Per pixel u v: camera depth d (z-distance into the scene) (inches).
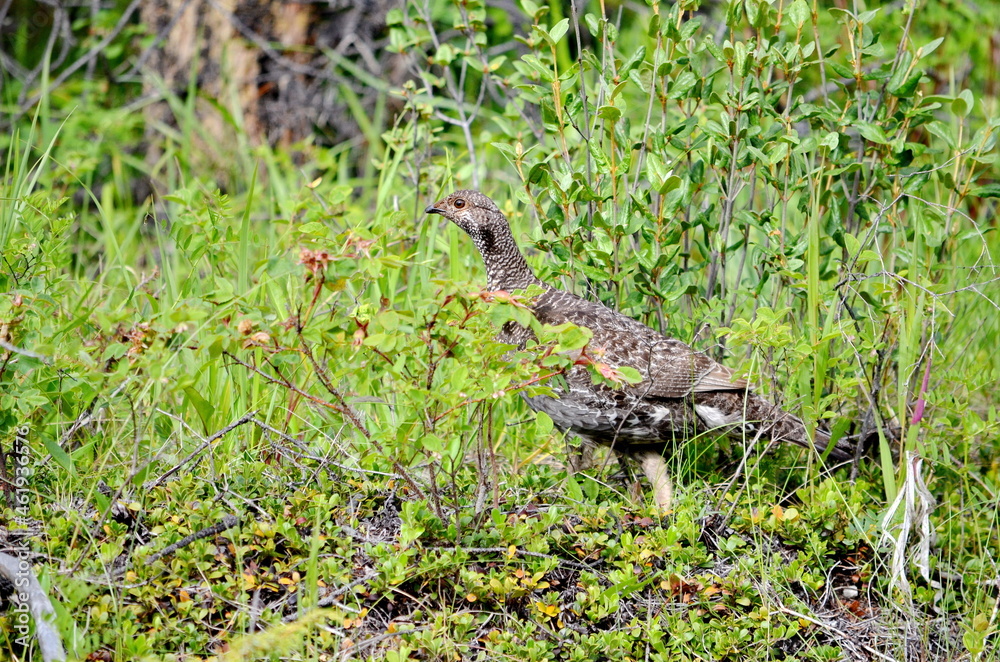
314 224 285.9
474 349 281.7
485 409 324.5
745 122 381.4
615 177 378.0
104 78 746.8
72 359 309.0
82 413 332.2
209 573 294.7
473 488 353.1
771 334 332.8
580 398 366.3
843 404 421.4
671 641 299.4
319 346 322.0
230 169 661.3
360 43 702.5
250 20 681.0
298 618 280.5
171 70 696.4
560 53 528.1
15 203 386.3
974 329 458.3
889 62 385.7
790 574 327.3
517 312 270.5
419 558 307.0
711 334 405.4
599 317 374.9
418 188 476.4
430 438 285.4
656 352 369.1
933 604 335.9
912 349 352.5
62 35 760.3
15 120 645.3
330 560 295.0
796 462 392.8
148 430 355.6
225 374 378.3
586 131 382.6
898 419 395.5
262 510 314.0
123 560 296.5
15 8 821.2
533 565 311.1
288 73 694.5
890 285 374.9
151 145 711.1
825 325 357.1
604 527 339.3
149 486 315.6
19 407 301.4
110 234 453.1
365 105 716.7
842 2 605.9
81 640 259.3
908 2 385.1
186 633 275.9
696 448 388.5
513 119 442.9
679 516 333.4
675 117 435.8
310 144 655.8
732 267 469.7
